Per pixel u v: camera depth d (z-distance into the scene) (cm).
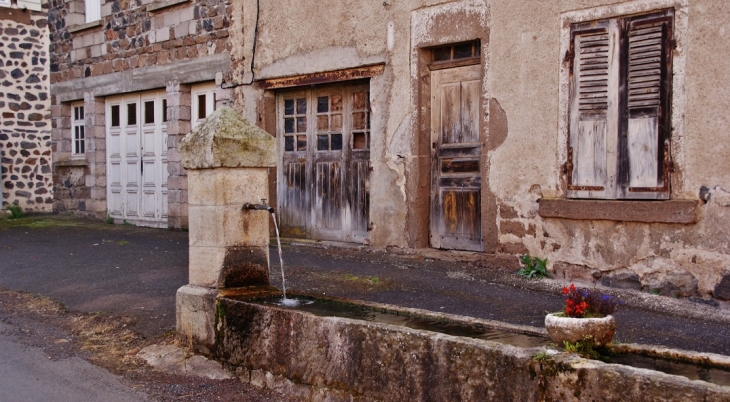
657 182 633
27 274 796
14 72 1452
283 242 956
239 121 502
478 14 756
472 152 791
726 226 594
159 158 1187
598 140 671
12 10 1443
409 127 820
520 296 631
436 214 824
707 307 593
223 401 427
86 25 1277
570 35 685
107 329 583
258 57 991
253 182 506
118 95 1258
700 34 605
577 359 316
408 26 819
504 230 741
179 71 1112
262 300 490
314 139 958
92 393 442
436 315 440
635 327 534
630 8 645
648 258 640
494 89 745
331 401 404
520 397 328
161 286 710
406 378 371
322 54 910
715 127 598
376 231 859
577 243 686
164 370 489
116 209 1281
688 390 278
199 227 505
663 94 629
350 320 404
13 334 576
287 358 433
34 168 1475
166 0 1112
